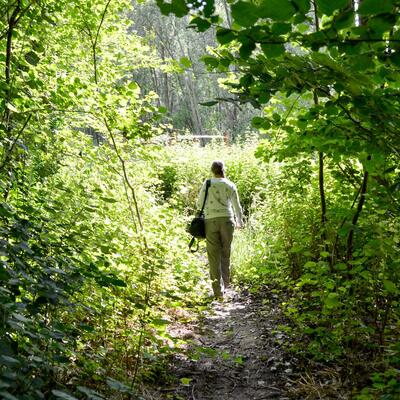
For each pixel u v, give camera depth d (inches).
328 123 115.9
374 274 132.6
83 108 157.6
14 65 141.8
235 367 162.6
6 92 130.0
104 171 179.2
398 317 146.9
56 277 103.8
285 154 171.8
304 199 233.6
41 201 125.9
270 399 137.0
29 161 135.2
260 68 92.6
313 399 130.2
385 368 128.6
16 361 66.5
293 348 155.9
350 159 183.5
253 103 94.8
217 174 257.3
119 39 206.8
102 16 179.3
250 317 215.6
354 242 174.6
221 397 140.6
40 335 82.3
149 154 184.2
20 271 87.2
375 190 133.2
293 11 63.9
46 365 83.2
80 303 106.5
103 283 104.1
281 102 154.0
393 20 62.7
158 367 145.6
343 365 143.0
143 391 131.2
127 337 140.3
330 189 225.0
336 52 93.1
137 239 165.8
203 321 203.3
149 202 205.2
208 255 253.9
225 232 251.3
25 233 96.7
